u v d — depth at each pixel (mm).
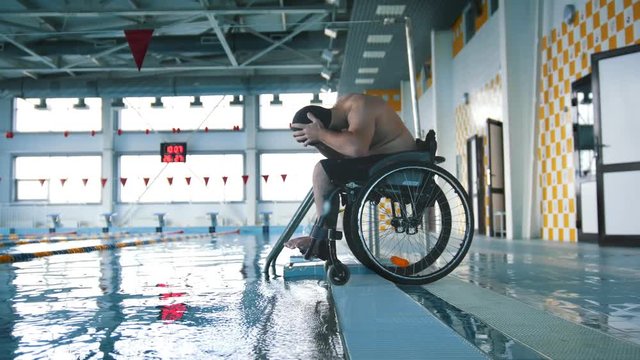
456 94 11391
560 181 6949
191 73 17031
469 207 2457
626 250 4910
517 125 7688
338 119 2412
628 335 1425
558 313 1757
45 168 18031
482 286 2445
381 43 12016
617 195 5676
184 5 11383
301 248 2486
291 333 1513
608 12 5891
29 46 13070
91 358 1267
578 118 6492
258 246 7766
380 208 2842
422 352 1186
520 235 7695
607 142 5750
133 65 14156
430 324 1490
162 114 18203
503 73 7754
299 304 2033
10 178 17844
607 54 5727
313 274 3074
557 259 3938
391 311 1701
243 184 18062
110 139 17828
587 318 1666
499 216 8992
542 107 7430
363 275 2770
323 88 15523
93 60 14195
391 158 2373
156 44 12977
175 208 17969
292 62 14406
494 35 8812
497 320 1576
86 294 2504
